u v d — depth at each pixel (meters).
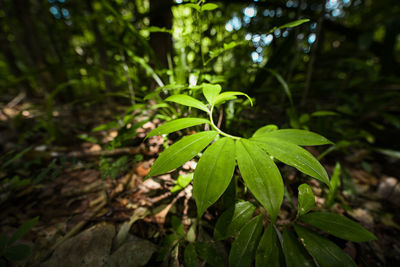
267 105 0.62
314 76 0.86
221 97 0.21
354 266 0.16
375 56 0.79
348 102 0.75
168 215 0.31
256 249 0.19
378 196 0.43
